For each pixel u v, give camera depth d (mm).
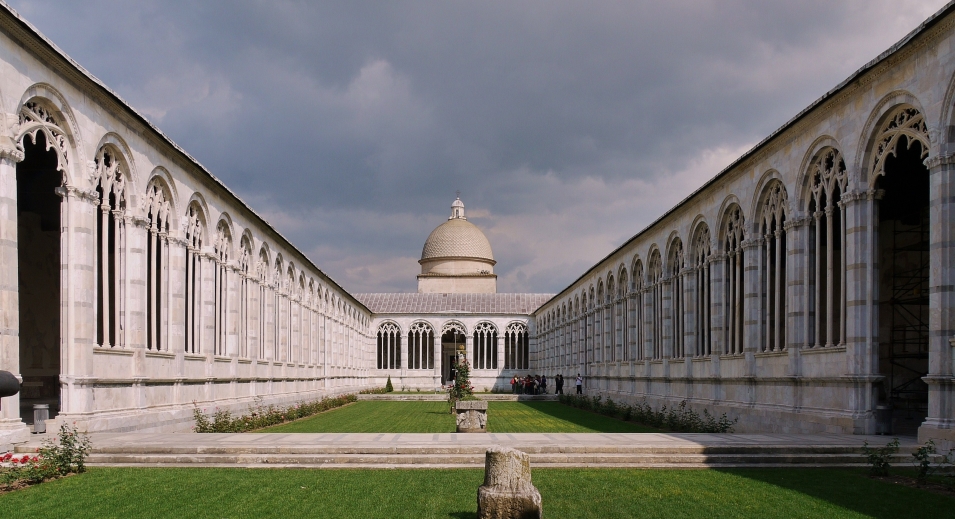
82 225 23016
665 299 43594
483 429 31547
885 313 35344
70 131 22547
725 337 35188
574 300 72062
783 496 15680
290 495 15562
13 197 19703
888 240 35688
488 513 12719
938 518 13680
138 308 26641
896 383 34844
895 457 19328
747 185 32250
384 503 14844
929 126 20438
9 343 19328
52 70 21453
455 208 112812
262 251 44531
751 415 30672
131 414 25562
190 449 20250
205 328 34062
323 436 23656
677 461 20125
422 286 104562
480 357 93750
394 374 90938
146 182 27406
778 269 29656
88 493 15602
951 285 19844
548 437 23672
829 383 25219
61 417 22344
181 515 13688
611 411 43469
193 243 33188
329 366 63688
